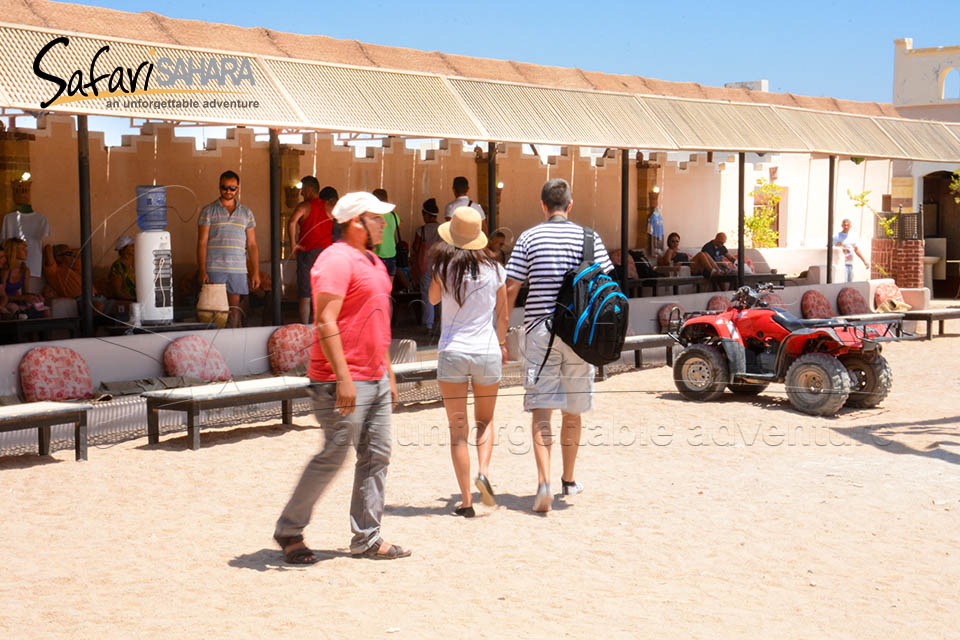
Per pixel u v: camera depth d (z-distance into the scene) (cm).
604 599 465
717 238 1870
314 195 1086
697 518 605
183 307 1143
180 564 511
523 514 614
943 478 705
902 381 1157
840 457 772
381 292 508
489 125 1137
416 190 1700
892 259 2186
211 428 862
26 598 459
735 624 434
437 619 436
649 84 1873
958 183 2309
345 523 592
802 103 2144
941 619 442
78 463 748
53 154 1341
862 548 546
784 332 991
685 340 1062
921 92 2347
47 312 998
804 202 2275
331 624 429
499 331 636
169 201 1427
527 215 1836
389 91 1088
